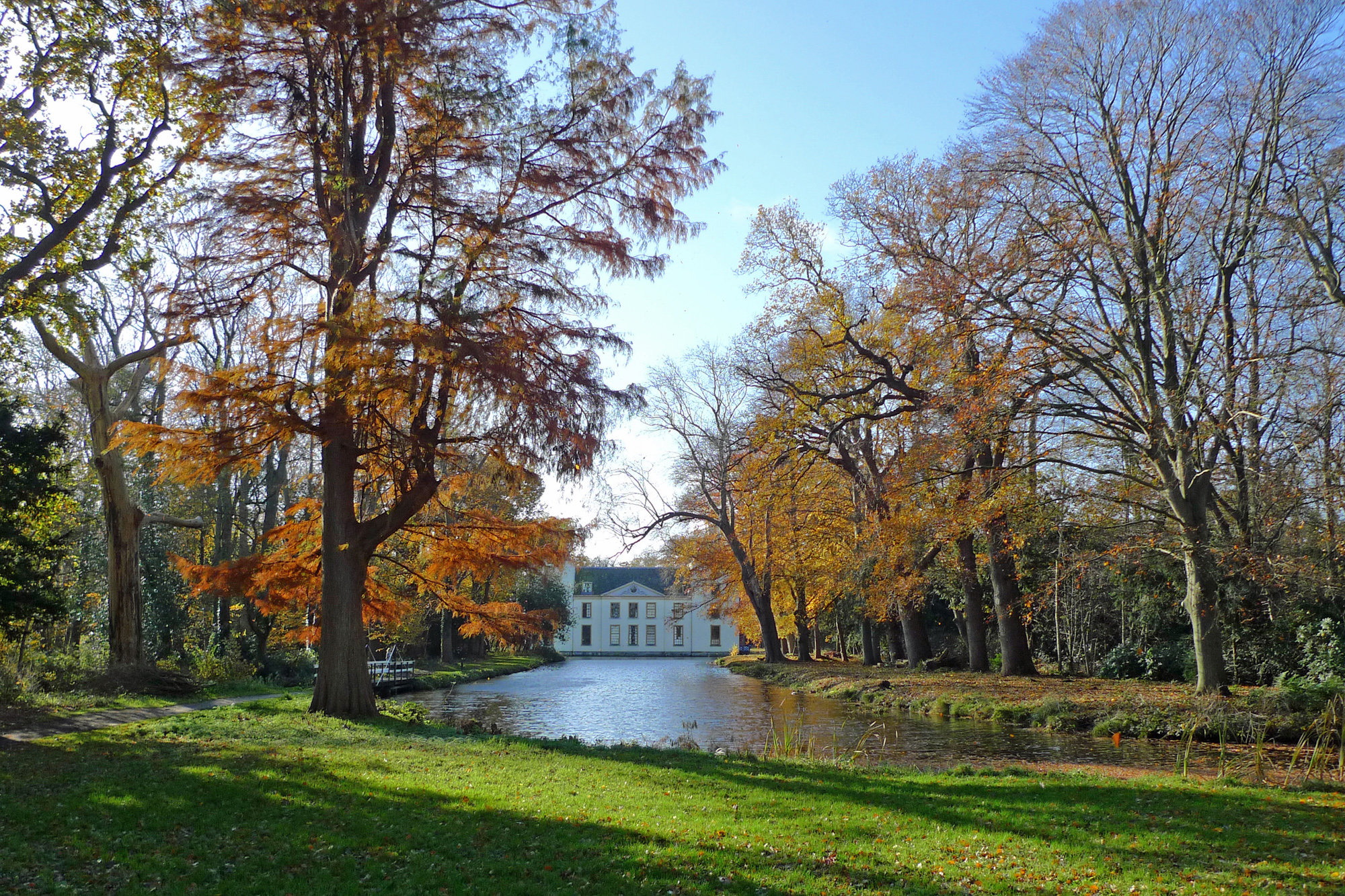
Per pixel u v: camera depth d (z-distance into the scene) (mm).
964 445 20547
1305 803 9500
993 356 20453
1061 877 6699
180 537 37062
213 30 14805
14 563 18672
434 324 14344
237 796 9062
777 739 18141
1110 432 20938
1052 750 15695
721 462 43781
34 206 14367
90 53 14172
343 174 15984
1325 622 19047
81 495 32688
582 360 16016
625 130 16734
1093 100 19422
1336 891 6328
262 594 23328
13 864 6656
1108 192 19672
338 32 14273
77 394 33219
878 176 24969
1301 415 17844
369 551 17578
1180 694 19250
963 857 7281
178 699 20906
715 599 53625
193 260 16375
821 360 28172
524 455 15336
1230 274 18609
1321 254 18094
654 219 17203
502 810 8789
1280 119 17781
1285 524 19625
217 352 25469
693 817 8664
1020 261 19703
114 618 22531
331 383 13812
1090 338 19672
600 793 9820
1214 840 7836
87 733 14016
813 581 38719
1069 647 31047
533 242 16422
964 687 24594
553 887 6344
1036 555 28578
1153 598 24875
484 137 16172
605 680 41812
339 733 14539
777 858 7172
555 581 70625
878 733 18734
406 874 6648
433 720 20078
